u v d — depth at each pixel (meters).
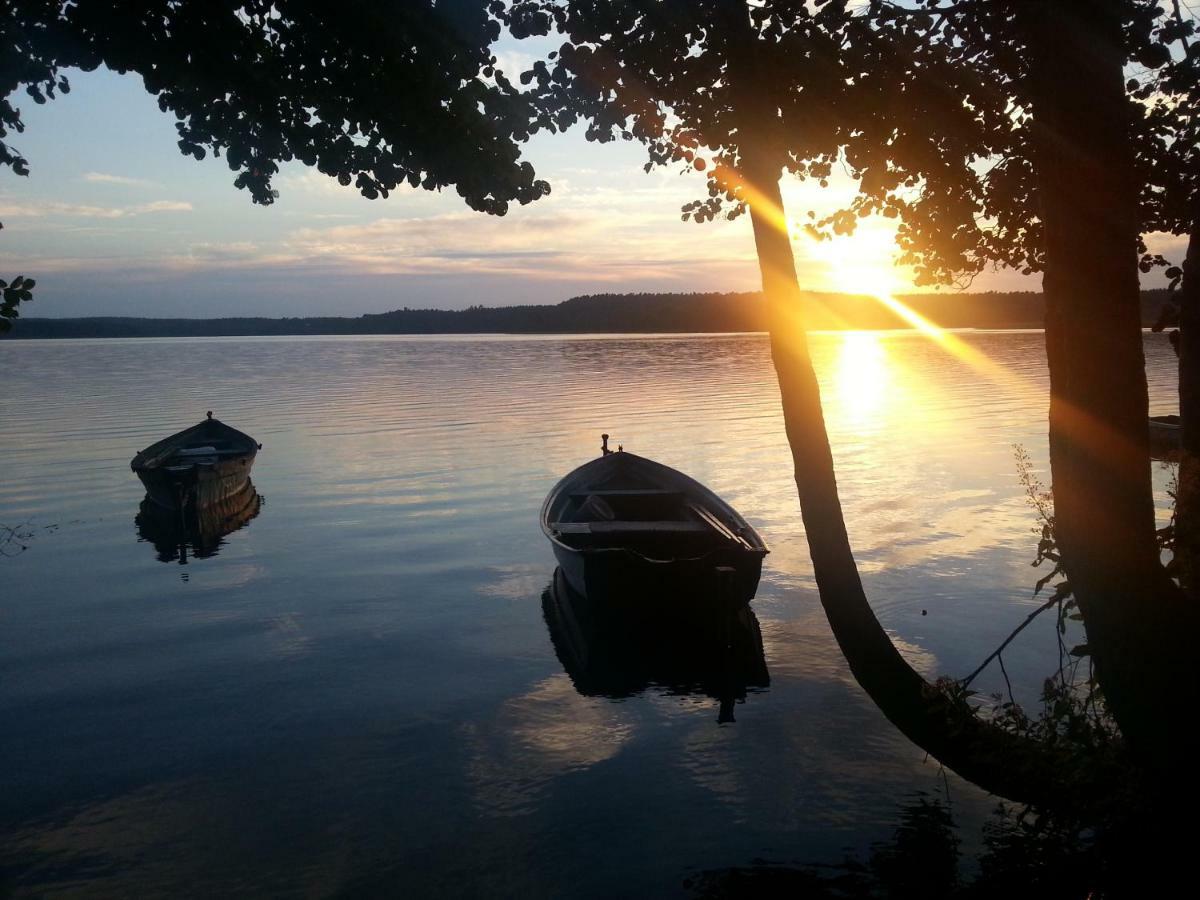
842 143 6.05
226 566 14.97
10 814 7.09
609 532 12.52
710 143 6.09
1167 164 5.31
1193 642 4.36
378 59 5.51
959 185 6.09
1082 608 4.57
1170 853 4.46
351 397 45.22
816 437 5.94
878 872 6.03
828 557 5.95
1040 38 4.47
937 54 5.61
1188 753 4.29
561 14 5.94
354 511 19.12
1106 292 4.36
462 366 72.50
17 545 16.59
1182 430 5.10
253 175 6.19
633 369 66.00
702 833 6.63
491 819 6.92
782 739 8.16
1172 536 5.05
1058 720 5.38
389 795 7.32
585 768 7.71
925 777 7.30
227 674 10.10
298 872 6.26
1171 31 4.83
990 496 19.08
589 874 6.18
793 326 5.93
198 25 5.39
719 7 5.54
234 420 35.62
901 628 10.88
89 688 9.73
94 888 6.12
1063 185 4.42
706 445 27.61
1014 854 6.05
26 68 5.30
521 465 24.48
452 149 5.71
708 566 10.80
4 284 5.77
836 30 5.64
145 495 21.27
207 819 6.99
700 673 9.98
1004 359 82.19
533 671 10.12
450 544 16.19
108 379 61.00
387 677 9.98
